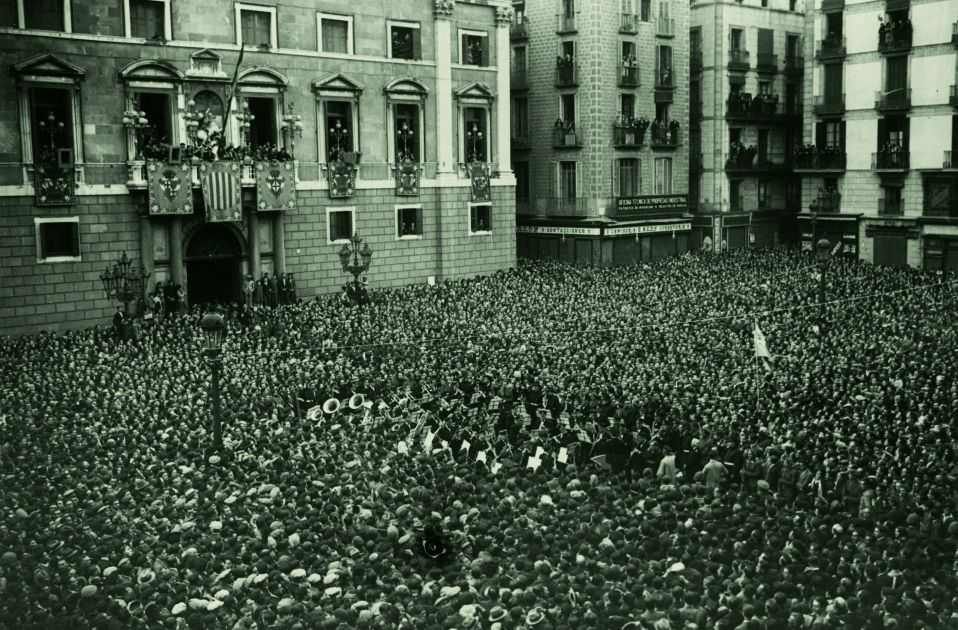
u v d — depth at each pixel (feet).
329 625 46.50
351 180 170.50
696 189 237.86
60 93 141.79
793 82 247.09
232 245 161.27
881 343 116.98
